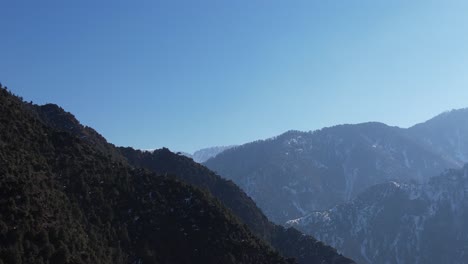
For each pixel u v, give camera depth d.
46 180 111.56
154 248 119.50
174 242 123.06
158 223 126.56
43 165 118.12
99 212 120.50
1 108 125.94
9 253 84.12
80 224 108.75
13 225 89.44
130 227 122.50
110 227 117.88
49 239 93.31
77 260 94.00
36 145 125.69
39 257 88.75
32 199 97.00
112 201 126.44
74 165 128.75
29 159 114.06
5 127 118.94
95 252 103.00
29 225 91.50
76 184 122.88
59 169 124.19
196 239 125.31
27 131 127.62
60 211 103.12
